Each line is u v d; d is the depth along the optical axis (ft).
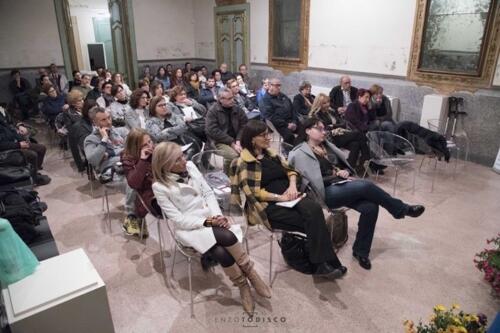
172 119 13.14
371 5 17.28
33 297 4.99
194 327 6.49
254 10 24.16
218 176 10.09
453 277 7.79
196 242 6.54
